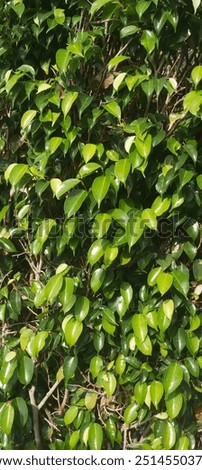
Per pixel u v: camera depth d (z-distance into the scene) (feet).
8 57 4.59
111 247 4.22
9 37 4.53
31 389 4.75
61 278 4.27
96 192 4.08
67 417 4.59
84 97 4.23
